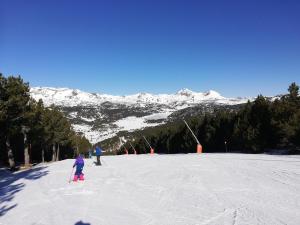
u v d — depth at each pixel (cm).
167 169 2573
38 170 3066
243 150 5969
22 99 3834
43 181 2194
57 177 2373
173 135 9062
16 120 3903
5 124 3712
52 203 1455
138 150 13225
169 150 9306
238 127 5788
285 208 1177
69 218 1180
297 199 1312
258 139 5188
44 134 5569
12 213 1298
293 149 4662
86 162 3778
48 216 1222
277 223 997
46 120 5672
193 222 1055
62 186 1928
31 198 1596
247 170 2267
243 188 1595
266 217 1067
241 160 3109
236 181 1814
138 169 2717
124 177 2238
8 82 3712
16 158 5962
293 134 4459
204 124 7531
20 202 1512
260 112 5412
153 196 1513
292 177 1861
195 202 1340
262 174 2036
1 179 2583
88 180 2144
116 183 1973
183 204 1316
